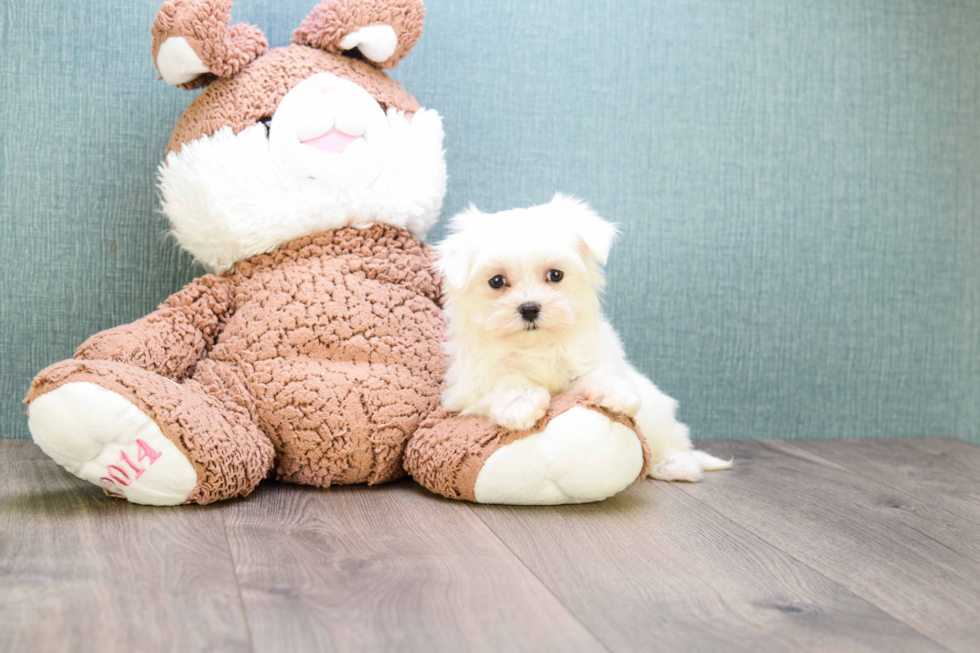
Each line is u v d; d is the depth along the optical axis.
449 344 0.90
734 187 1.12
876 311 1.16
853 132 1.14
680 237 1.11
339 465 0.88
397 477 0.91
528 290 0.84
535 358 0.86
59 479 0.88
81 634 0.64
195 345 0.90
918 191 1.16
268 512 0.82
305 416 0.87
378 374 0.89
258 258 0.93
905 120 1.15
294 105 0.90
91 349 0.86
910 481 0.98
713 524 0.83
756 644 0.66
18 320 1.01
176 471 0.80
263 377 0.88
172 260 1.03
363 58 0.97
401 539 0.78
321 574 0.72
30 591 0.68
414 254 0.95
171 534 0.77
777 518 0.85
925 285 1.17
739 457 1.05
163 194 0.94
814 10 1.12
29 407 0.80
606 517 0.84
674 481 0.94
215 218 0.90
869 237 1.15
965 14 1.15
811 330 1.14
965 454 1.09
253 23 1.02
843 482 0.96
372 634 0.65
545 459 0.83
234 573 0.71
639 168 1.09
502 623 0.67
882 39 1.14
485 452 0.84
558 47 1.07
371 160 0.92
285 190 0.90
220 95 0.92
